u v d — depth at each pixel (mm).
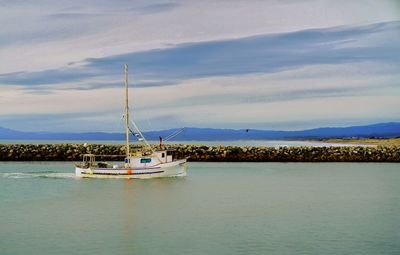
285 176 62000
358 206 42438
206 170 67812
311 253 29094
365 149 81562
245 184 54875
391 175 63312
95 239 31812
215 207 41656
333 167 72625
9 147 80438
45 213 39156
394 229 34312
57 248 29938
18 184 54219
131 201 44281
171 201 44469
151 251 29406
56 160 80000
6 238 32031
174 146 81875
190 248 29922
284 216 38188
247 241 31312
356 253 29125
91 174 58156
